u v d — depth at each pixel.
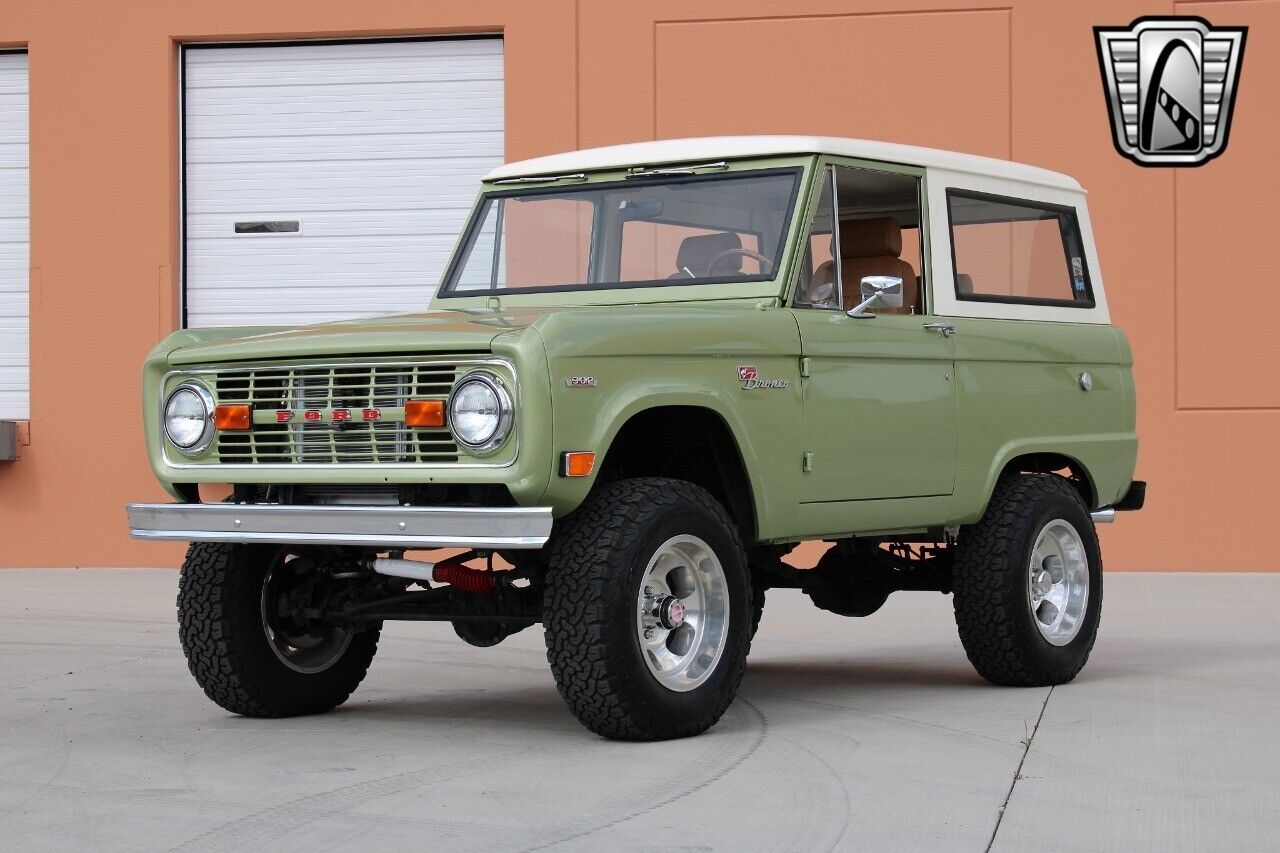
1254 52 12.26
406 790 4.73
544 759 5.19
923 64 12.59
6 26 13.59
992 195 7.00
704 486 6.12
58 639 8.67
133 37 13.52
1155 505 12.26
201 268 13.73
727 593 5.57
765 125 12.76
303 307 13.67
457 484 5.36
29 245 13.76
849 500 6.14
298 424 5.52
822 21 12.69
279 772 5.04
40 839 4.22
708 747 5.38
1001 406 6.82
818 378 6.00
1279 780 4.86
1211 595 10.62
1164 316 12.30
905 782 4.82
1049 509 6.86
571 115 12.98
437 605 5.94
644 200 6.45
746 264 6.13
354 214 13.62
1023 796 4.64
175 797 4.69
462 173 13.48
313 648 6.24
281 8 13.41
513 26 13.06
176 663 7.73
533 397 5.06
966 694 6.66
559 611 5.23
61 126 13.55
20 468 13.48
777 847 4.06
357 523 5.28
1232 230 12.27
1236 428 12.21
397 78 13.55
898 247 6.66
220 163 13.71
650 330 5.41
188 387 5.76
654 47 12.88
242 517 5.52
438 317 5.91
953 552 7.19
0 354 13.88
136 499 13.38
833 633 8.88
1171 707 6.27
